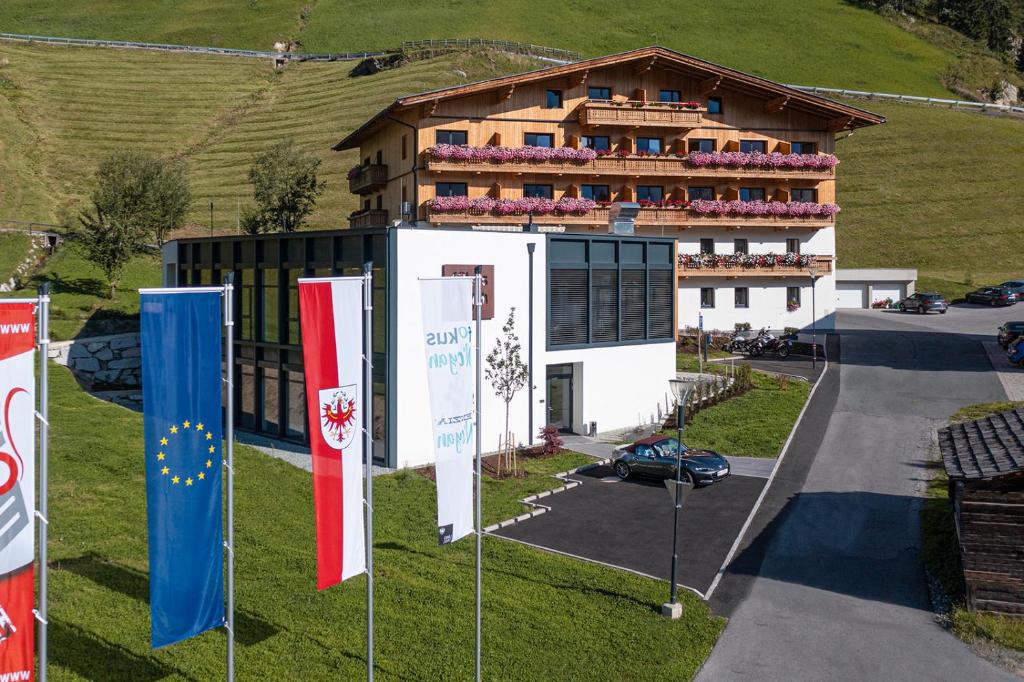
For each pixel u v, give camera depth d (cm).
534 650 1527
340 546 1276
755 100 5369
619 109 4972
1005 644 1628
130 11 13462
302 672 1373
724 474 2641
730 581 1919
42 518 981
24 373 952
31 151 8444
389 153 5234
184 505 1128
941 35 14512
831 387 3897
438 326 1406
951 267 8088
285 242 3166
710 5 14675
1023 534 1739
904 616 1756
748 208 5200
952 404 3538
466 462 1446
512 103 4909
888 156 10300
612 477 2755
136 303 5062
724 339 4988
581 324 3328
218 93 10575
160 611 1108
